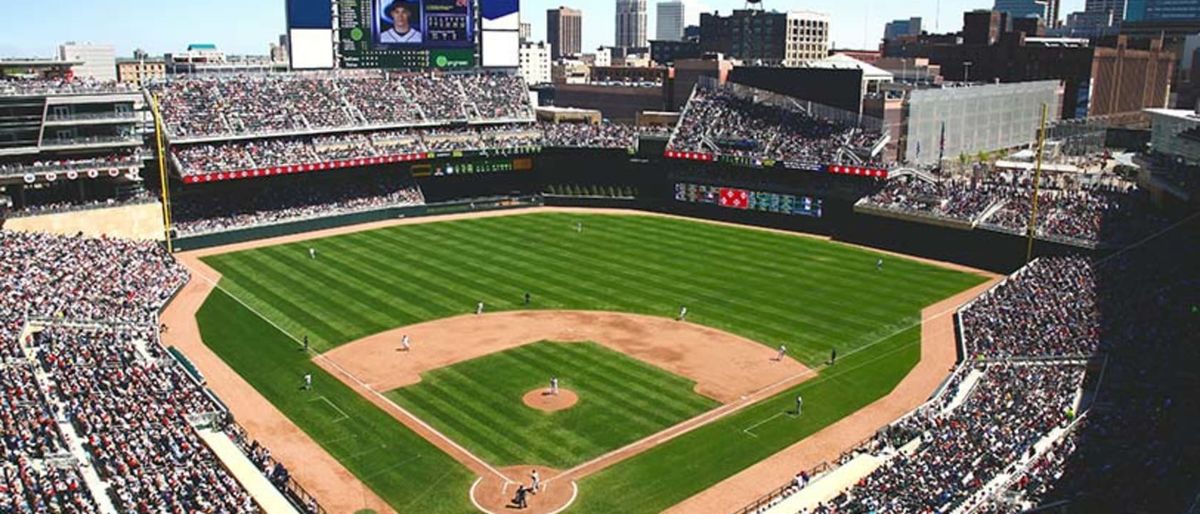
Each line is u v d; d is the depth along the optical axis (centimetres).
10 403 4741
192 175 9944
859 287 8400
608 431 5262
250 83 11625
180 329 7088
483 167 12294
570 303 7812
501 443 5103
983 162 12712
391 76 12850
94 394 5038
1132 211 8781
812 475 4719
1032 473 4241
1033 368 5884
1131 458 4297
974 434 4784
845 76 11475
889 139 11325
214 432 4934
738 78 12462
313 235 10550
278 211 10781
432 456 4947
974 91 13112
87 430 4569
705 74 15938
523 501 4441
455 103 12631
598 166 12494
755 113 12025
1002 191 9725
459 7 12519
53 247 8100
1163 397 5194
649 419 5434
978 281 8638
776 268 9075
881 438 5019
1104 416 4934
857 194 10531
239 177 10262
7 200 9150
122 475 4103
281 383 5975
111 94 9475
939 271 9038
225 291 8175
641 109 17425
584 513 4384
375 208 11319
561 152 12312
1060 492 4019
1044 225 8888
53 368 5400
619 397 5753
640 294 8106
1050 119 15338
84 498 3866
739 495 4566
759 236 10650
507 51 12938
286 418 5428
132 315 7000
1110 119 17188
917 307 7769
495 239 10375
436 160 12006
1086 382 5612
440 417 5441
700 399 5741
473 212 12000
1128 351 5947
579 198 12544
